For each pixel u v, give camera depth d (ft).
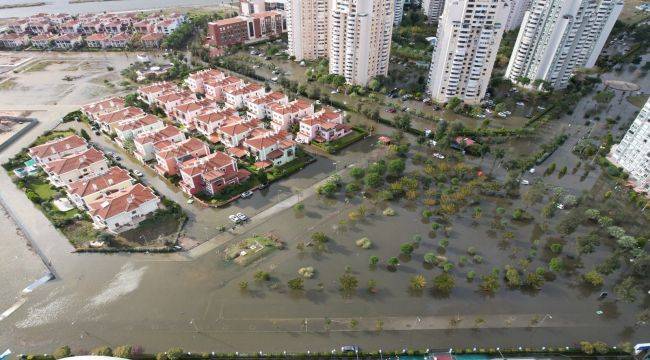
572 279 313.53
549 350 256.93
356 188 403.34
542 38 607.37
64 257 331.16
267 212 381.40
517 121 554.87
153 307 288.71
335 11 626.64
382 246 341.21
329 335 269.44
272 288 302.66
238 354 256.32
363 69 650.02
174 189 418.51
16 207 388.57
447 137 460.55
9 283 307.58
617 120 554.05
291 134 514.68
